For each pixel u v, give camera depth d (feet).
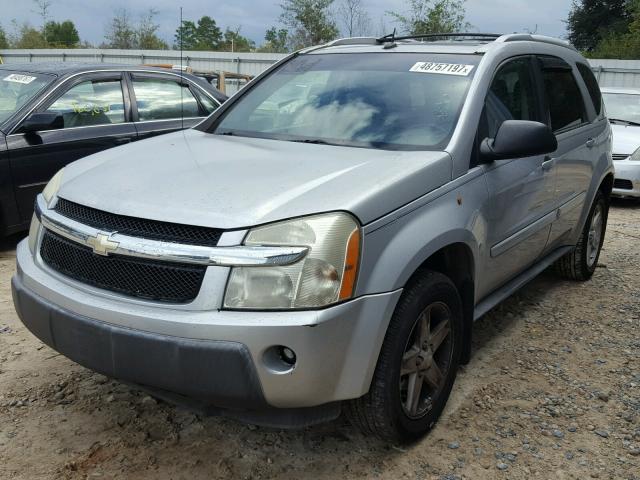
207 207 8.21
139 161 10.23
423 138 10.65
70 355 8.78
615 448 10.00
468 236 10.10
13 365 11.91
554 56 14.97
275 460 9.39
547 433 10.32
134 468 9.09
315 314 7.75
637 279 18.53
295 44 100.89
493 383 11.93
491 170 11.05
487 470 9.34
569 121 15.01
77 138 19.33
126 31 104.37
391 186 8.82
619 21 156.87
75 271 8.86
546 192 13.32
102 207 8.67
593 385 12.00
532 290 17.21
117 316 8.18
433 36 14.14
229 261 7.75
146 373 8.12
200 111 23.24
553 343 13.85
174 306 7.97
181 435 9.92
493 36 13.56
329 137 11.36
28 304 9.23
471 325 11.05
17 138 18.04
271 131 12.10
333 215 8.05
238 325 7.67
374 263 8.41
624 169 29.78
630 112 34.60
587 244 17.39
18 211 18.17
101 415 10.37
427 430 10.09
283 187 8.64
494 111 11.65
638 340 14.12
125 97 21.04
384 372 8.75
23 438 9.68
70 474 8.91
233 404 8.03
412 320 9.03
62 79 19.66
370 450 9.71
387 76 12.21
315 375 7.88
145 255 8.06
